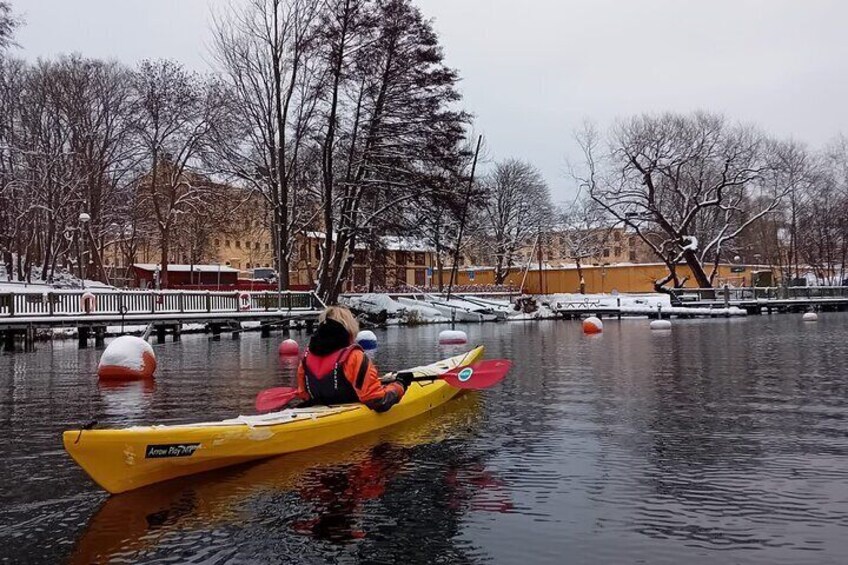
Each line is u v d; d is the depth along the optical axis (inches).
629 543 160.7
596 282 2596.0
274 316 1044.5
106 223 1752.0
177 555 157.2
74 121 1510.8
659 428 285.0
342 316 270.4
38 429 296.5
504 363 319.3
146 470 199.3
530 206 2544.3
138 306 906.1
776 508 183.5
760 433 273.7
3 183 1439.5
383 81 1214.3
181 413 331.9
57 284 1459.2
